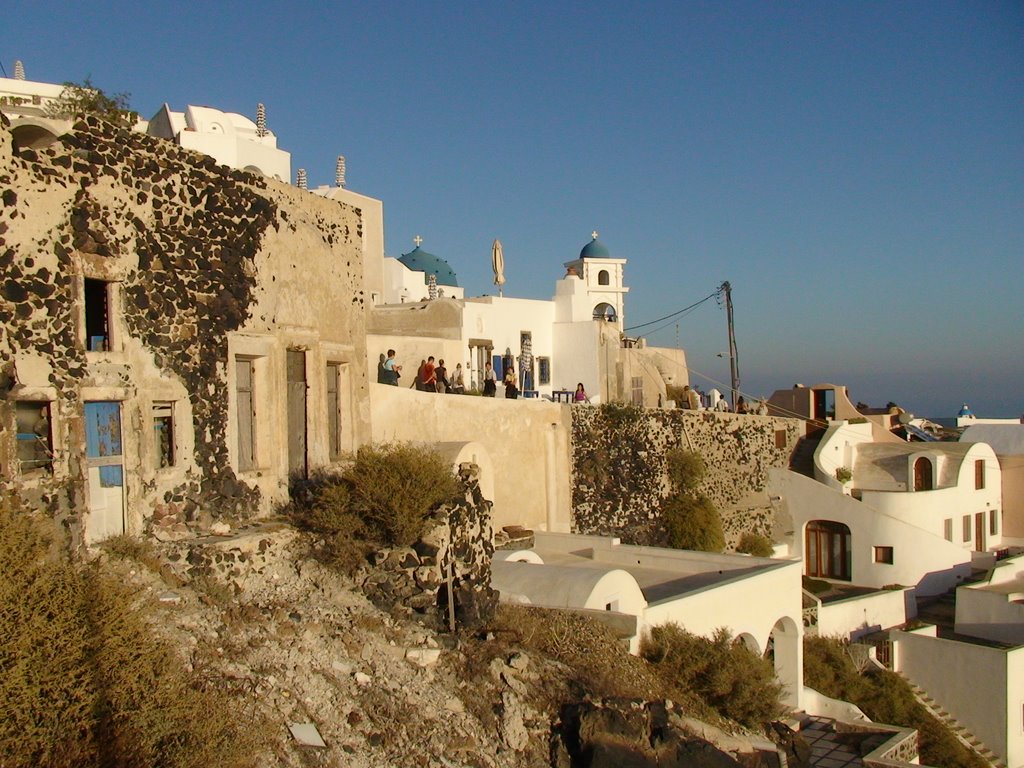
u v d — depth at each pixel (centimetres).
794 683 2314
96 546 1242
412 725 1161
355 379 1875
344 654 1245
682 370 4691
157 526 1358
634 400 3866
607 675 1458
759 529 3694
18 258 1171
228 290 1515
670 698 1577
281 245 1648
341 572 1435
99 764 848
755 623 2125
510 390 2892
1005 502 4281
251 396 1597
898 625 3120
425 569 1453
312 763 1009
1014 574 3347
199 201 1466
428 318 3331
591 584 1716
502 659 1373
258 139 3272
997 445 4591
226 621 1204
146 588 1205
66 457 1208
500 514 2561
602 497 2948
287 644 1212
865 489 3922
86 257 1266
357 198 3691
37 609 916
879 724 2214
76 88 1953
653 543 3139
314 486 1683
